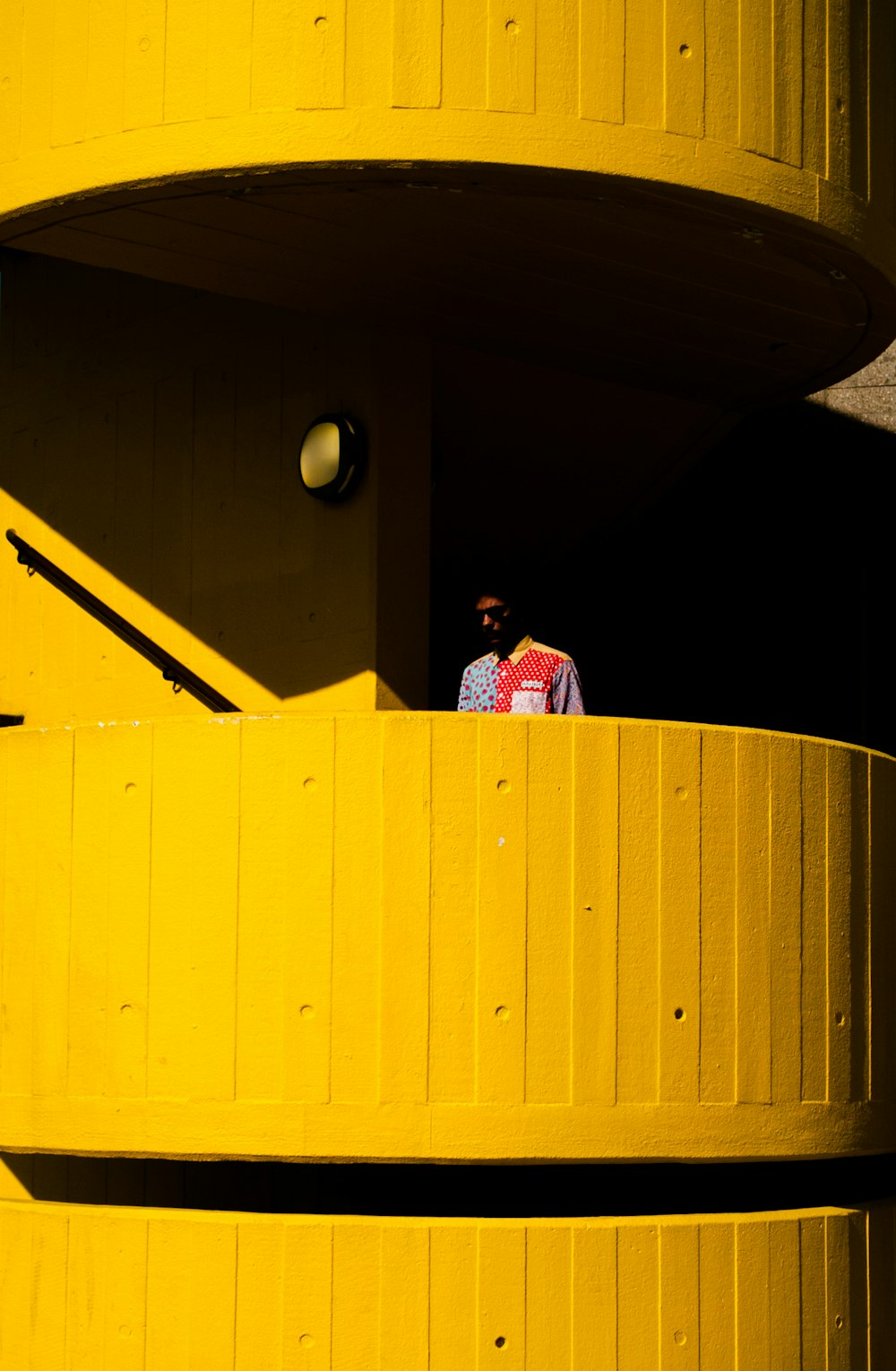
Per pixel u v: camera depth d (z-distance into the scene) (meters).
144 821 7.30
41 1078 7.41
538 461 9.84
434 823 7.00
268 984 7.04
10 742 7.68
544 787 7.04
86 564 10.19
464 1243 6.91
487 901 6.98
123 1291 7.18
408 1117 6.91
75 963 7.38
